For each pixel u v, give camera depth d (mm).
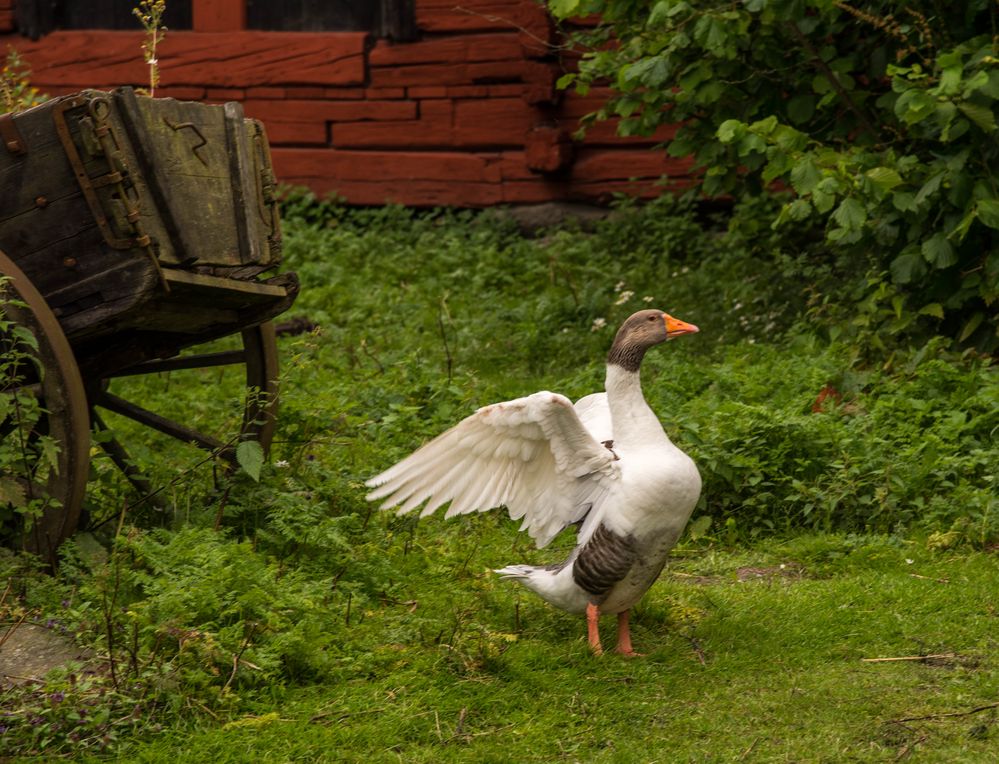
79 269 7062
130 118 6973
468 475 6949
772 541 8625
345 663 6598
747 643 6902
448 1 17891
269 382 8695
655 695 6316
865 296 11836
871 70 12047
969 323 10953
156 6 8766
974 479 8852
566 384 11508
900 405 9766
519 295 15398
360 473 9070
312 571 7566
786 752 5645
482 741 5871
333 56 18500
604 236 16688
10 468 7047
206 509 8031
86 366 8039
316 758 5684
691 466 6645
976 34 11477
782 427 9086
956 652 6711
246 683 6273
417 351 11617
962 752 5555
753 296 13812
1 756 5539
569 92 17578
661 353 12570
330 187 18812
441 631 6988
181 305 7582
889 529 8594
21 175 7020
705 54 12219
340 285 15625
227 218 7613
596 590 6719
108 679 6066
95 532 7785
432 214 18125
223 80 19000
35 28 19469
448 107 18156
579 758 5684
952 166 10336
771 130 10805
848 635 6969
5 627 6680
